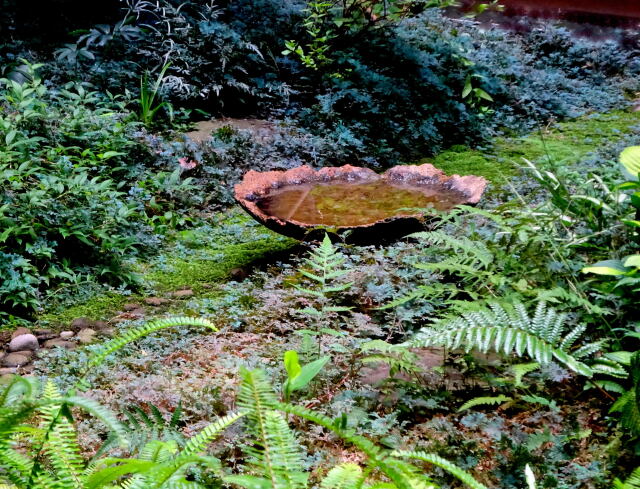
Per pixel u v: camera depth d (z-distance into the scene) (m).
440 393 3.00
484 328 2.69
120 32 8.52
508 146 8.42
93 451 2.50
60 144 6.26
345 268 4.42
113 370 3.32
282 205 4.98
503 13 12.84
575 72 11.35
